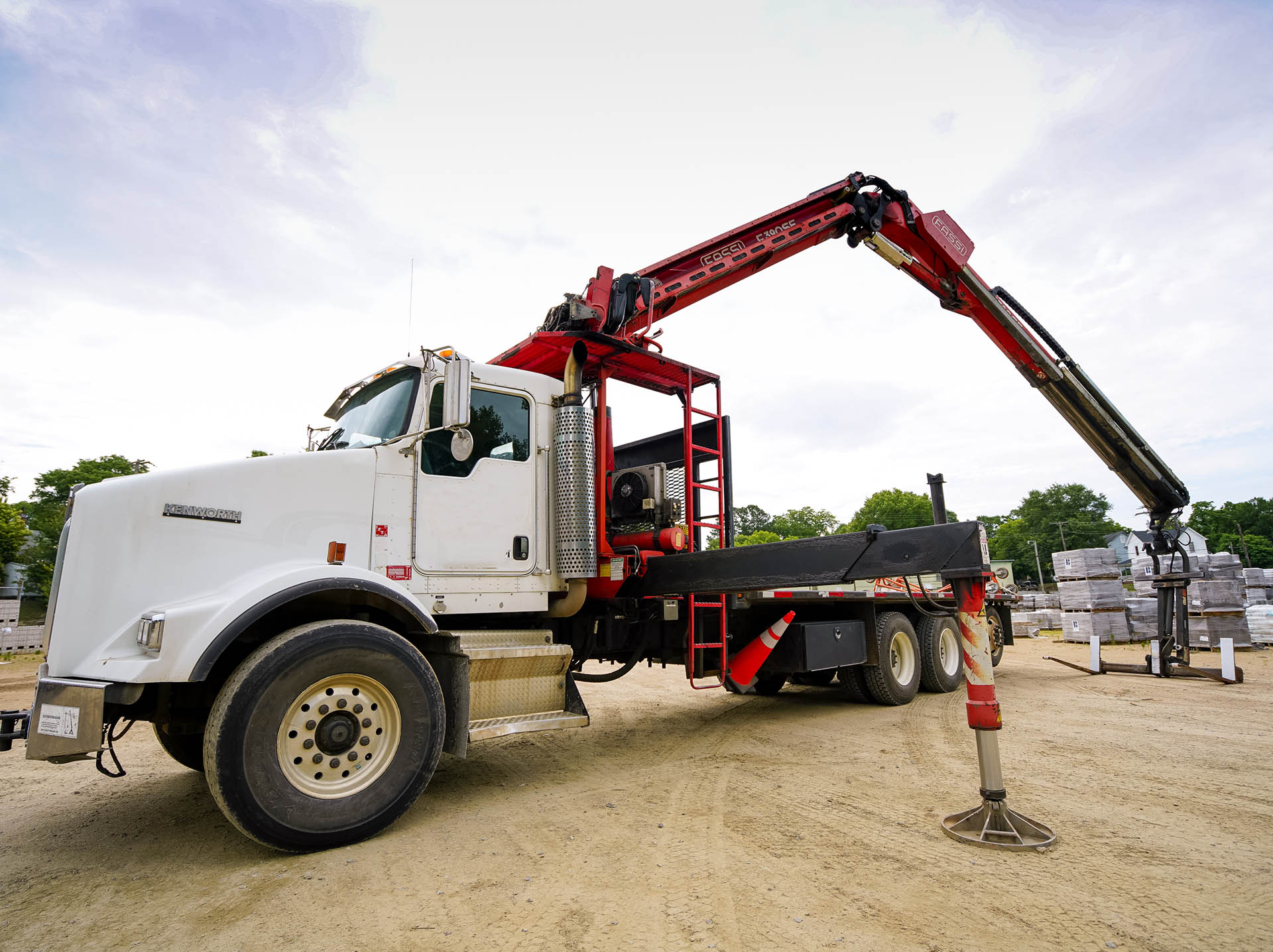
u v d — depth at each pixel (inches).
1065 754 212.1
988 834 140.4
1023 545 3922.2
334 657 146.6
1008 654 549.3
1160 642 394.9
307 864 136.5
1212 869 126.1
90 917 116.0
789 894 118.0
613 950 101.1
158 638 133.6
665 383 271.4
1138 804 163.6
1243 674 376.2
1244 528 3599.9
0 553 1290.6
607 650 244.7
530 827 156.3
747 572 205.8
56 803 185.0
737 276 283.3
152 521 148.6
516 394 209.6
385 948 103.4
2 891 127.6
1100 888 118.7
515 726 174.7
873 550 172.6
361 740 150.6
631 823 157.6
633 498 249.0
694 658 248.7
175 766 227.8
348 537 170.1
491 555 194.7
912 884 121.0
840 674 335.3
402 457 181.8
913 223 313.6
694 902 115.7
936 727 266.7
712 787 186.4
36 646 815.7
